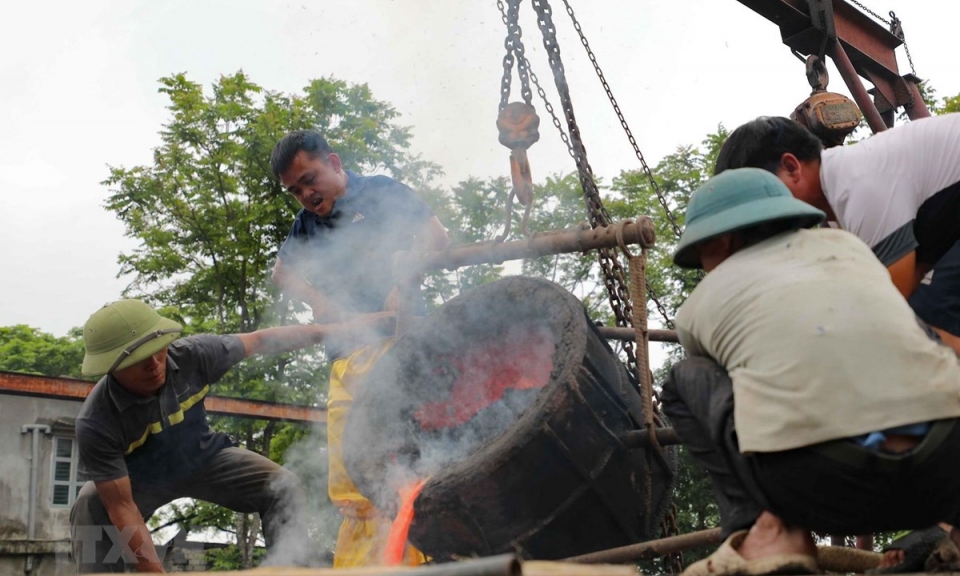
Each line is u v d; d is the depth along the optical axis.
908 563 2.83
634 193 22.11
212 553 19.81
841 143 6.49
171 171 22.27
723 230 2.67
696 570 2.61
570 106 4.71
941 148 3.13
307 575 2.09
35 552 16.88
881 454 2.29
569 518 3.54
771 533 2.60
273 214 21.42
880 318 2.39
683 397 2.75
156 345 4.41
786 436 2.35
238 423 19.67
